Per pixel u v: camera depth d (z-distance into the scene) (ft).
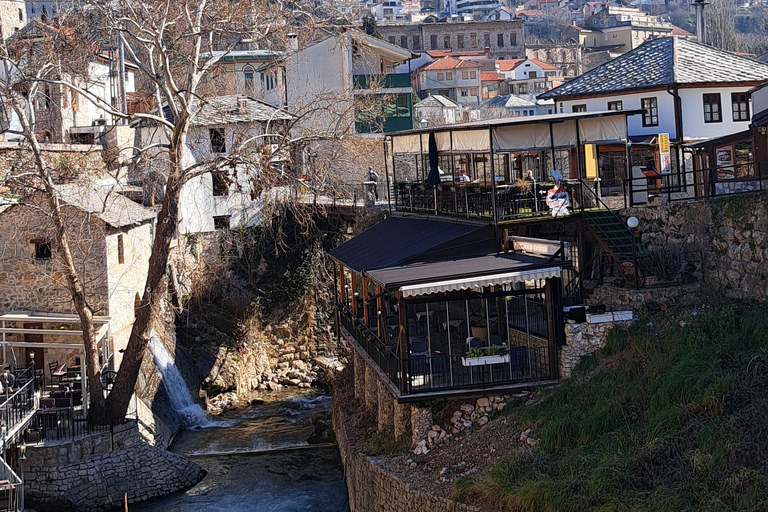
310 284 149.18
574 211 93.09
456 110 262.47
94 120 171.22
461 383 78.07
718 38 304.30
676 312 80.38
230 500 92.79
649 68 133.69
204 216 145.79
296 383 142.31
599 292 89.92
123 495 92.07
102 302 108.88
